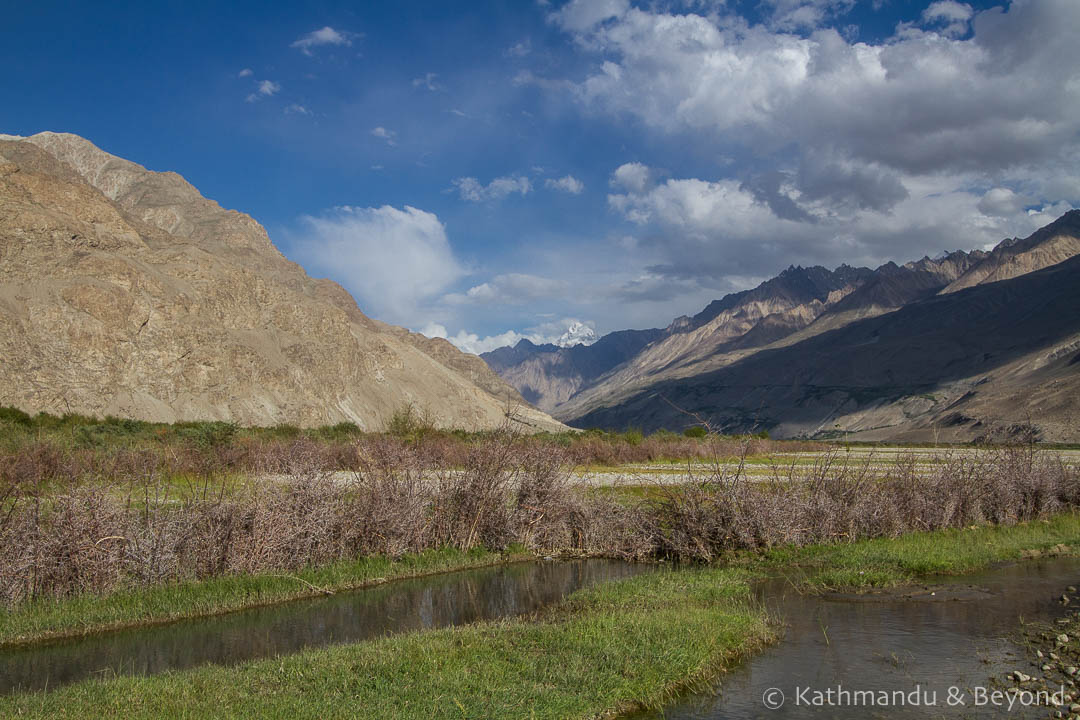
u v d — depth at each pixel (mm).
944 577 15867
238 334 139750
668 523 19531
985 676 9844
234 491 17016
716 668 10148
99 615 12672
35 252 114375
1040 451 25891
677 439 54312
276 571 15289
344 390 155375
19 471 17828
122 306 115562
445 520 18672
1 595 12781
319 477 17516
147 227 166375
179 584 14172
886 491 21047
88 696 8625
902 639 11500
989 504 22219
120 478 17688
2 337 98625
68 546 13508
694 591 14258
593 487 23406
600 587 14922
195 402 117938
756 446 40750
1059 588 14789
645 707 8820
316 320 163625
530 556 19016
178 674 9648
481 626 11766
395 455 20375
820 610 13266
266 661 10125
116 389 108438
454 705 8039
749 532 18328
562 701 8359
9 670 10523
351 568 16203
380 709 7898
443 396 187125
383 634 12047
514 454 20188
